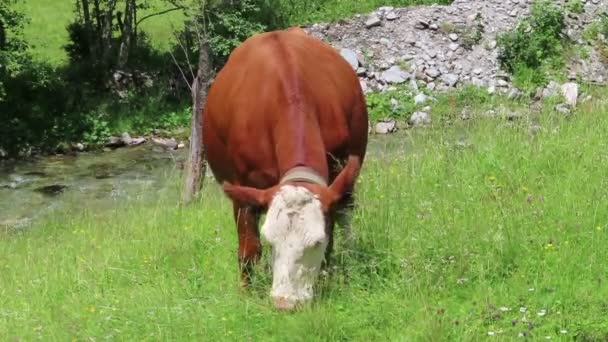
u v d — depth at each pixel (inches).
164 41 946.1
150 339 238.8
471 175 351.9
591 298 238.1
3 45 761.6
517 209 298.0
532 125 437.7
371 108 784.3
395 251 273.7
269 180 259.0
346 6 978.7
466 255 266.2
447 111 756.0
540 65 851.4
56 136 769.6
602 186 314.8
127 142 777.6
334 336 229.3
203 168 512.7
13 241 440.1
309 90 260.8
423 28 900.0
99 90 840.9
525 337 219.8
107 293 283.6
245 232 263.0
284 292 223.8
